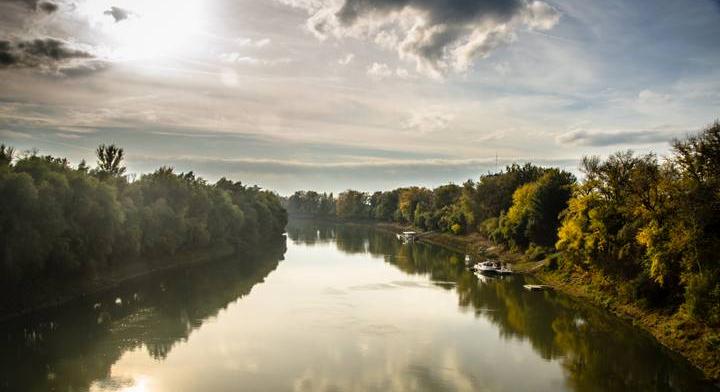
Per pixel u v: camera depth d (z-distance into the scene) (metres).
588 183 71.44
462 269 100.31
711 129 49.28
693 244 45.69
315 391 38.12
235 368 42.72
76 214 67.56
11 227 54.50
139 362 43.88
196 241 108.94
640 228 57.22
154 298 69.44
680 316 49.34
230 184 170.25
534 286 77.62
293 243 160.75
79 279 69.19
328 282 83.88
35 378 40.06
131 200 84.69
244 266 102.56
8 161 64.00
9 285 56.19
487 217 137.00
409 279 87.56
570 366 43.59
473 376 41.47
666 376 40.84
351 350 47.62
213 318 58.84
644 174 56.34
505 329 55.00
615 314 60.16
